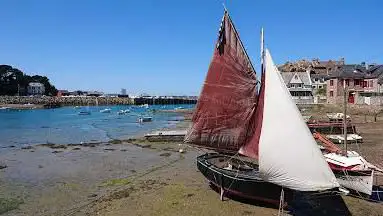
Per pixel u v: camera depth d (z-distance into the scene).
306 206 19.39
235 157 22.81
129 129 66.75
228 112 21.17
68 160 34.25
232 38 20.75
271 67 17.81
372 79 90.12
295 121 17.00
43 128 69.38
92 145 44.09
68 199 21.69
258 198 19.22
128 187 23.95
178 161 32.84
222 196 20.53
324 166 16.48
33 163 32.91
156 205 19.98
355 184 20.36
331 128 45.62
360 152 33.34
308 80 124.62
